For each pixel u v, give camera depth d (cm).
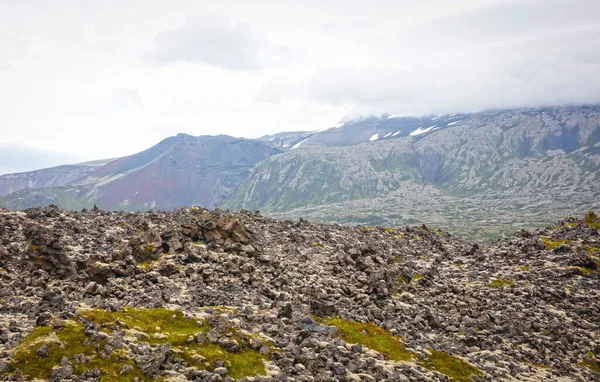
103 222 9419
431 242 13112
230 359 4341
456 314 7594
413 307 7444
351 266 8606
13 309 4800
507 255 11556
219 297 6006
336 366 4584
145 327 4603
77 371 3653
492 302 8469
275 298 6444
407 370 5009
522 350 6600
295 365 4469
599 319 8125
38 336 3919
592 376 6097
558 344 6994
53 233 7488
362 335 5738
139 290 5916
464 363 5741
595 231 12625
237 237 8312
